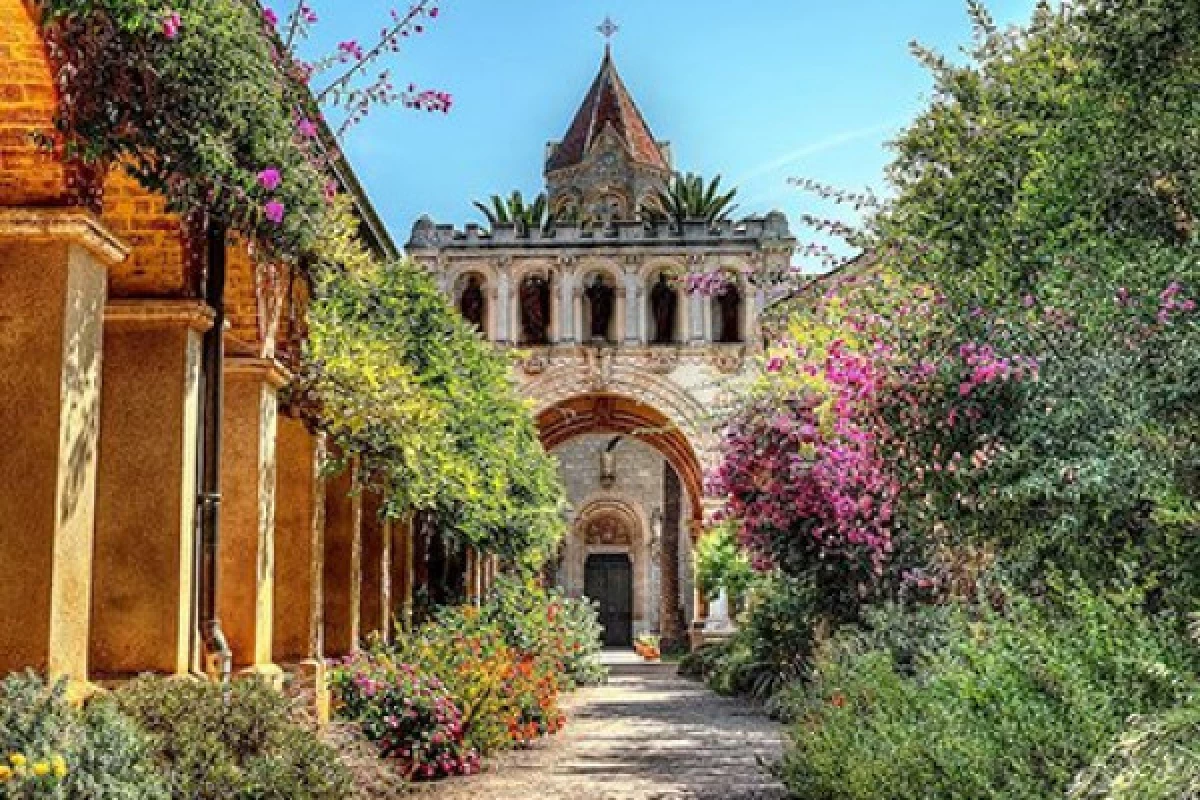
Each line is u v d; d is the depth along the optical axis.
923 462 8.92
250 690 7.66
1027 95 10.37
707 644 32.66
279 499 11.84
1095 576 7.88
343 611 14.23
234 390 9.96
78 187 6.52
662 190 50.94
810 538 16.08
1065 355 8.44
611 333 35.59
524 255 35.28
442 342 17.30
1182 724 4.57
